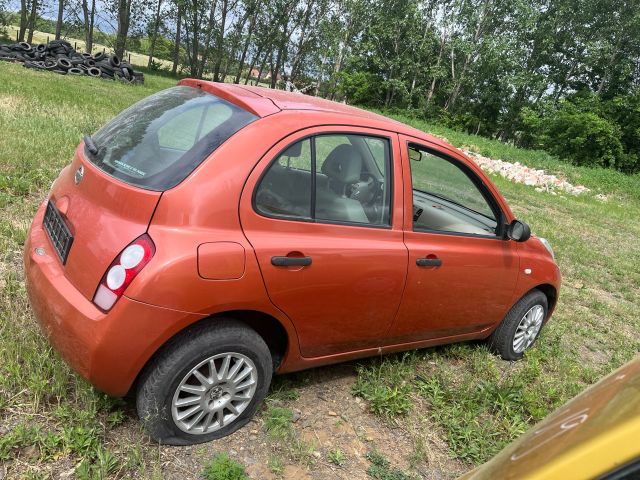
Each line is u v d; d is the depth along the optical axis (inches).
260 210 113.0
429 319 152.6
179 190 105.0
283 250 113.7
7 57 981.8
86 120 425.1
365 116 139.6
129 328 99.0
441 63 2060.8
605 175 1088.2
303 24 2305.6
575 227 520.1
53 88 648.4
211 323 109.3
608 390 62.8
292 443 119.5
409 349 158.4
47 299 108.1
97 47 2655.0
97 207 110.0
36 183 246.4
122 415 114.3
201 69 2155.5
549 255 188.1
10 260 173.5
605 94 1875.0
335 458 119.5
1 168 253.1
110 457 102.1
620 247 465.1
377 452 126.3
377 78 2134.6
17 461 100.3
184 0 1977.1
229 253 105.6
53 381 119.9
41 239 124.2
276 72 2386.8
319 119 125.2
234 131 114.0
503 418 150.2
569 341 220.2
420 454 127.0
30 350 125.8
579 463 47.9
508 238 168.7
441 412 143.7
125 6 1876.2
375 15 2036.2
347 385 148.5
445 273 148.1
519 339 187.5
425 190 153.3
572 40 1899.6
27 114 396.2
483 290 162.7
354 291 128.3
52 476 98.8
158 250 100.3
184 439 112.2
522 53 1902.1
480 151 1110.4
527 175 851.4
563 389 169.9
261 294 111.3
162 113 127.9
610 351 222.7
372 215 134.5
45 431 108.2
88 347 100.0
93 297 102.3
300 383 143.8
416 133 147.9
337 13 2133.4
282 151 116.4
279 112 120.6
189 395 110.0
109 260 101.9
